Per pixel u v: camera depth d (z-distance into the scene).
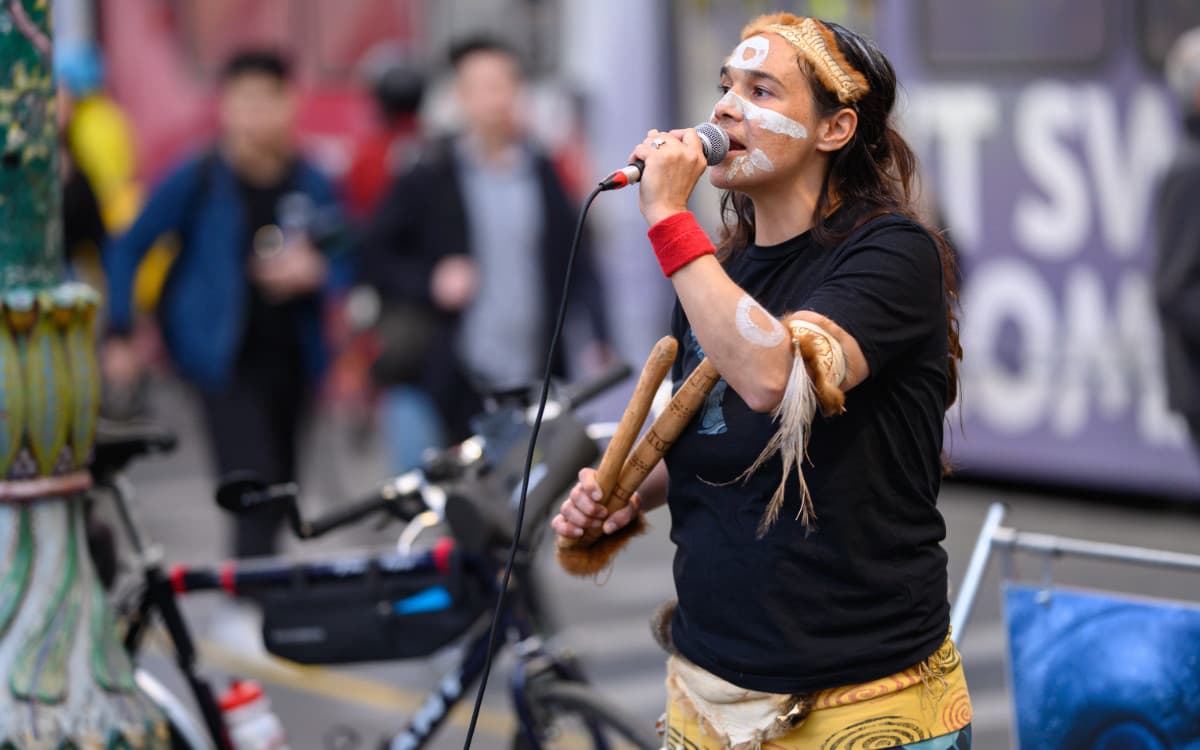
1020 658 9.18
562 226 17.28
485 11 27.11
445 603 10.45
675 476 7.29
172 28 33.78
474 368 17.11
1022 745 9.16
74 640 9.95
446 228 17.03
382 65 24.22
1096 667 8.94
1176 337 17.08
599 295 17.41
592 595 19.77
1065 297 22.38
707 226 23.20
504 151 17.20
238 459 17.84
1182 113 17.22
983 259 23.06
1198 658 8.63
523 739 10.44
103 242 22.28
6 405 9.74
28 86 9.77
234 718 10.75
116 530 11.46
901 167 7.36
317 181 18.36
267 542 17.58
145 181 34.47
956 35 23.11
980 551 9.47
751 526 6.99
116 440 10.68
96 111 31.61
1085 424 22.22
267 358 18.02
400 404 17.72
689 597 7.22
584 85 25.31
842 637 6.95
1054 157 22.33
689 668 7.30
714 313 6.66
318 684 16.67
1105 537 21.61
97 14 34.94
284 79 18.12
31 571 9.88
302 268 17.91
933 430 7.10
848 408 6.89
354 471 28.72
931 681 7.06
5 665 9.74
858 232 7.00
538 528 9.91
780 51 7.09
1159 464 21.48
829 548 6.90
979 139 23.03
